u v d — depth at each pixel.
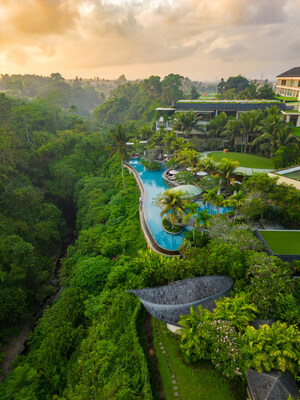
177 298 21.73
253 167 47.47
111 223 42.72
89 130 95.62
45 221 48.03
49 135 71.88
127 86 187.12
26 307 32.47
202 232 31.58
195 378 17.75
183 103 85.50
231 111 77.25
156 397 16.83
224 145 66.81
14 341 29.95
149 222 39.03
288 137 48.94
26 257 34.31
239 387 16.48
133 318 22.62
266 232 29.52
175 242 33.59
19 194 46.66
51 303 36.69
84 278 30.53
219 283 22.81
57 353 22.92
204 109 78.06
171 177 54.78
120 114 145.00
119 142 51.09
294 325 16.77
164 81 130.25
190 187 40.88
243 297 19.77
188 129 69.44
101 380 19.17
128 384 17.89
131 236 38.09
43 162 65.94
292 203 31.41
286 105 75.25
